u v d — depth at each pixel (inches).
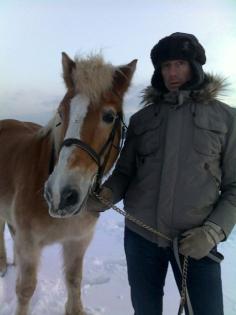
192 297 68.6
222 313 67.4
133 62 77.8
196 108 68.1
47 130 101.4
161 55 70.1
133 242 75.1
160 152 69.7
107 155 76.7
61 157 69.4
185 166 67.1
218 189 69.0
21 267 98.5
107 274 131.2
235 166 67.4
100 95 71.9
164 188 68.1
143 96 75.8
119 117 79.3
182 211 67.4
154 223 70.1
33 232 95.6
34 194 93.7
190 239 65.1
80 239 102.7
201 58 70.0
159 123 70.5
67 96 75.2
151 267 73.4
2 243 132.7
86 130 70.1
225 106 68.7
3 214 118.0
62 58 79.4
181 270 67.4
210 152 66.4
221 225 65.4
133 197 73.9
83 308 109.3
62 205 66.9
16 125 136.9
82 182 68.8
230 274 131.3
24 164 102.4
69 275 107.7
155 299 73.7
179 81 70.7
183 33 70.4
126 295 117.2
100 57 76.4
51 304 113.5
